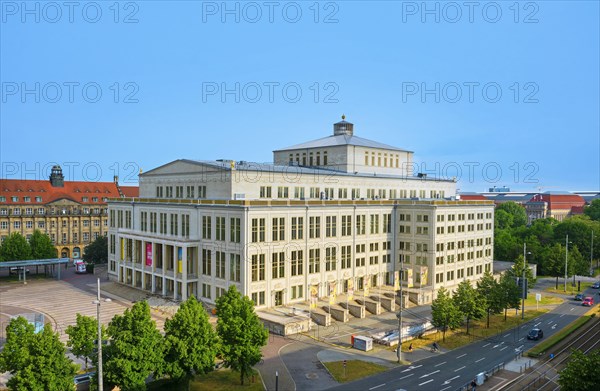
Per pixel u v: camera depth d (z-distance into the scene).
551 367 66.44
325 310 88.00
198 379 58.88
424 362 67.69
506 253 158.25
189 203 96.31
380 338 75.19
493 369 64.44
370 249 106.56
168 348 50.94
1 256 126.81
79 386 53.28
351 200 101.81
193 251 94.69
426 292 101.19
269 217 86.88
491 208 125.00
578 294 113.81
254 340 56.41
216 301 61.19
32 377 43.12
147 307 51.59
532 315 97.62
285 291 89.62
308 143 128.88
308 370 62.84
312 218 94.25
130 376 46.94
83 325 51.25
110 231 121.19
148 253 102.94
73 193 172.88
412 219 108.94
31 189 165.62
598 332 85.00
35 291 109.06
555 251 133.25
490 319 93.25
